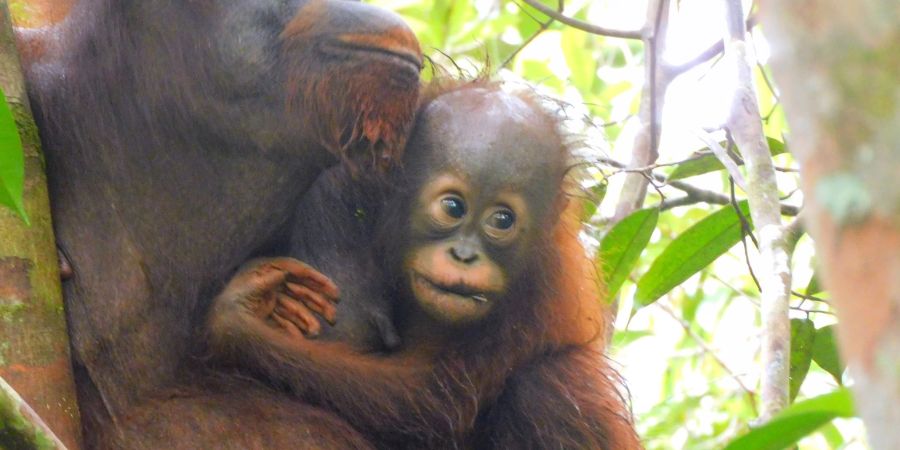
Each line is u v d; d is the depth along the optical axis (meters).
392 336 6.21
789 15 2.04
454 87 6.69
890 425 1.97
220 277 5.64
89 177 5.35
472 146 6.08
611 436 6.40
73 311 5.25
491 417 6.39
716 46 8.20
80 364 5.23
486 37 12.15
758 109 6.61
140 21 5.31
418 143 6.20
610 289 7.80
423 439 6.05
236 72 5.30
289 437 5.45
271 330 5.66
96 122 5.36
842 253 2.01
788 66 2.05
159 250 5.40
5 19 4.93
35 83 5.45
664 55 8.33
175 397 5.39
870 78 1.97
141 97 5.32
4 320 4.52
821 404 3.05
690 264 7.73
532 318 6.43
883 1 1.96
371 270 6.27
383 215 6.19
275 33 5.38
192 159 5.39
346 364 5.84
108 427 5.22
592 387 6.50
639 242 7.61
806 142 2.05
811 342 7.45
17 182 3.84
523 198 6.10
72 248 5.29
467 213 6.03
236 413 5.40
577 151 7.11
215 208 5.47
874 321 1.98
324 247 6.31
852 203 1.99
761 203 6.25
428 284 5.99
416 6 12.87
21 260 4.63
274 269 5.70
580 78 11.62
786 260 5.94
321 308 5.86
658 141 8.01
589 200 7.27
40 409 4.50
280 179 5.55
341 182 6.32
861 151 1.99
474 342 6.25
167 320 5.43
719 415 11.12
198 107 5.32
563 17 8.18
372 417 5.88
